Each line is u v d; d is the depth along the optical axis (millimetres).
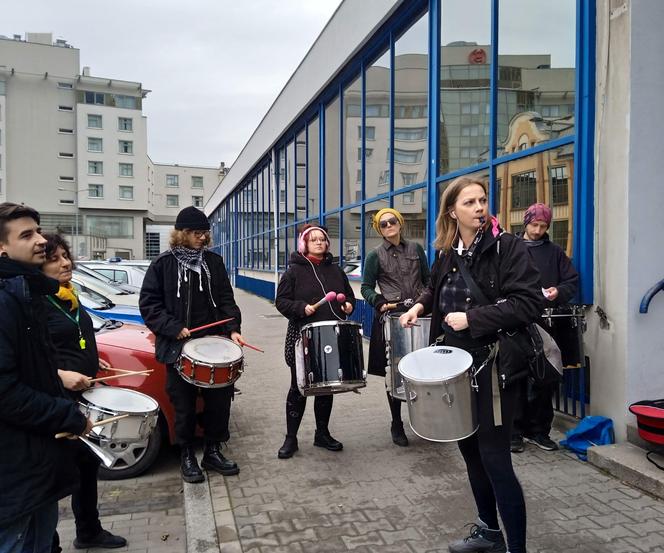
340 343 3742
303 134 13195
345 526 3109
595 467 3762
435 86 6816
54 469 1992
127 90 60969
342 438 4617
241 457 4211
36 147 58500
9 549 1926
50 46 58406
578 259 4246
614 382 3994
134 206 61594
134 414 2561
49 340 2098
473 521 3135
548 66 4715
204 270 3900
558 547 2789
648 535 2895
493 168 5617
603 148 4055
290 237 14758
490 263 2516
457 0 6363
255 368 7629
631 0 3809
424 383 2355
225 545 2922
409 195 7676
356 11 8922
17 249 2047
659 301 3967
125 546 3152
